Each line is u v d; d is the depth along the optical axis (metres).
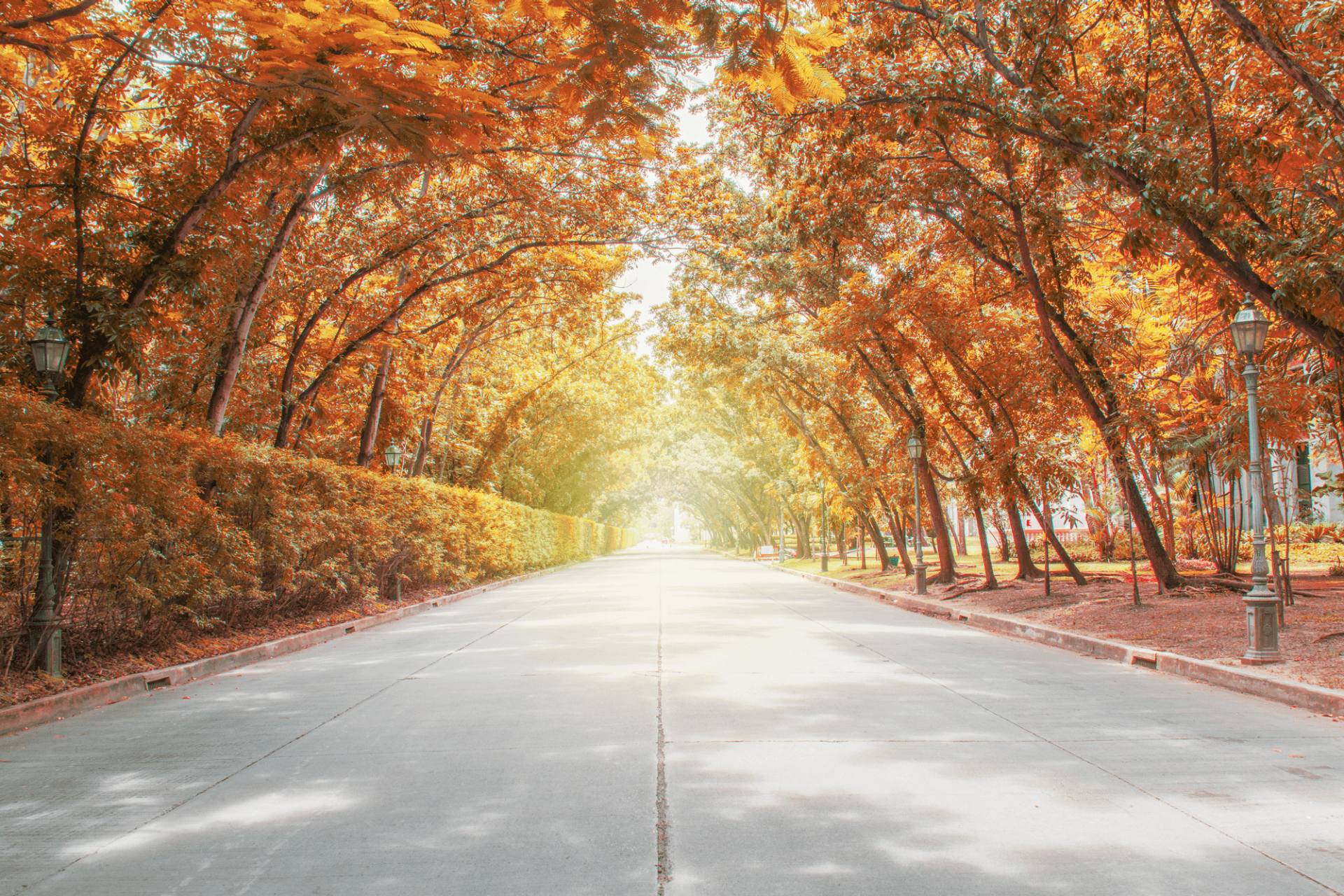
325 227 16.92
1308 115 9.04
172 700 8.84
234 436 12.81
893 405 22.80
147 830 4.68
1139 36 11.52
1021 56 11.77
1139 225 10.43
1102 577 19.12
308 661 11.70
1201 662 9.39
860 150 12.52
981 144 13.79
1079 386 15.41
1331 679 8.15
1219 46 10.18
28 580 8.80
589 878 3.92
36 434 8.28
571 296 22.48
